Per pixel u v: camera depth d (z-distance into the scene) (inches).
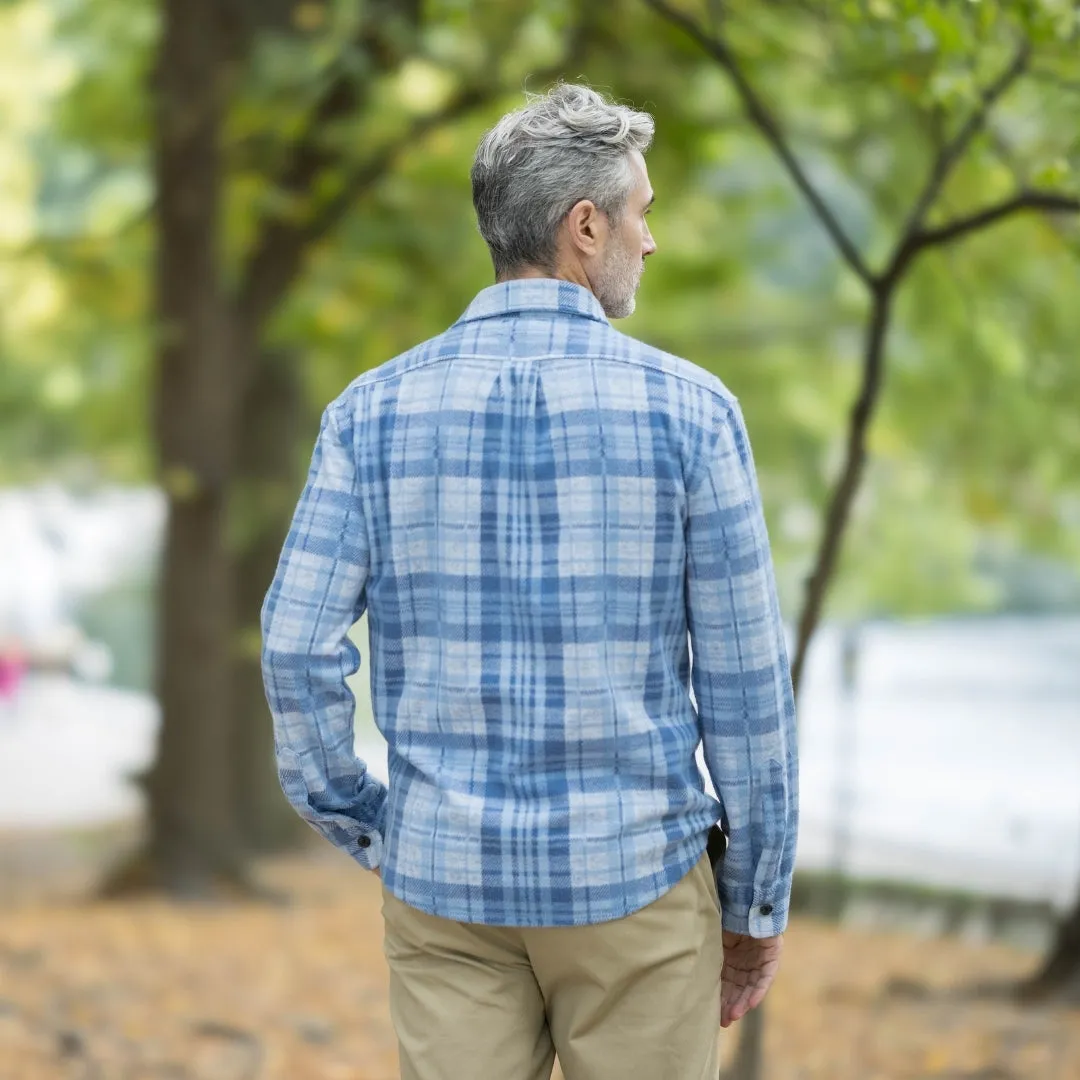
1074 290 355.3
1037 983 298.2
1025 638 1001.5
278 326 496.7
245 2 417.1
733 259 569.0
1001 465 514.9
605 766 93.7
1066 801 602.9
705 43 209.3
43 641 1190.9
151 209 464.1
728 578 95.5
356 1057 245.8
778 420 642.2
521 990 99.0
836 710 795.4
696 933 97.0
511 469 94.9
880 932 428.1
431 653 96.8
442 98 462.3
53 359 598.9
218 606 472.1
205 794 468.4
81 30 518.3
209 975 309.1
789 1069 243.8
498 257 101.9
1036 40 181.6
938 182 194.2
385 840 99.7
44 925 376.5
